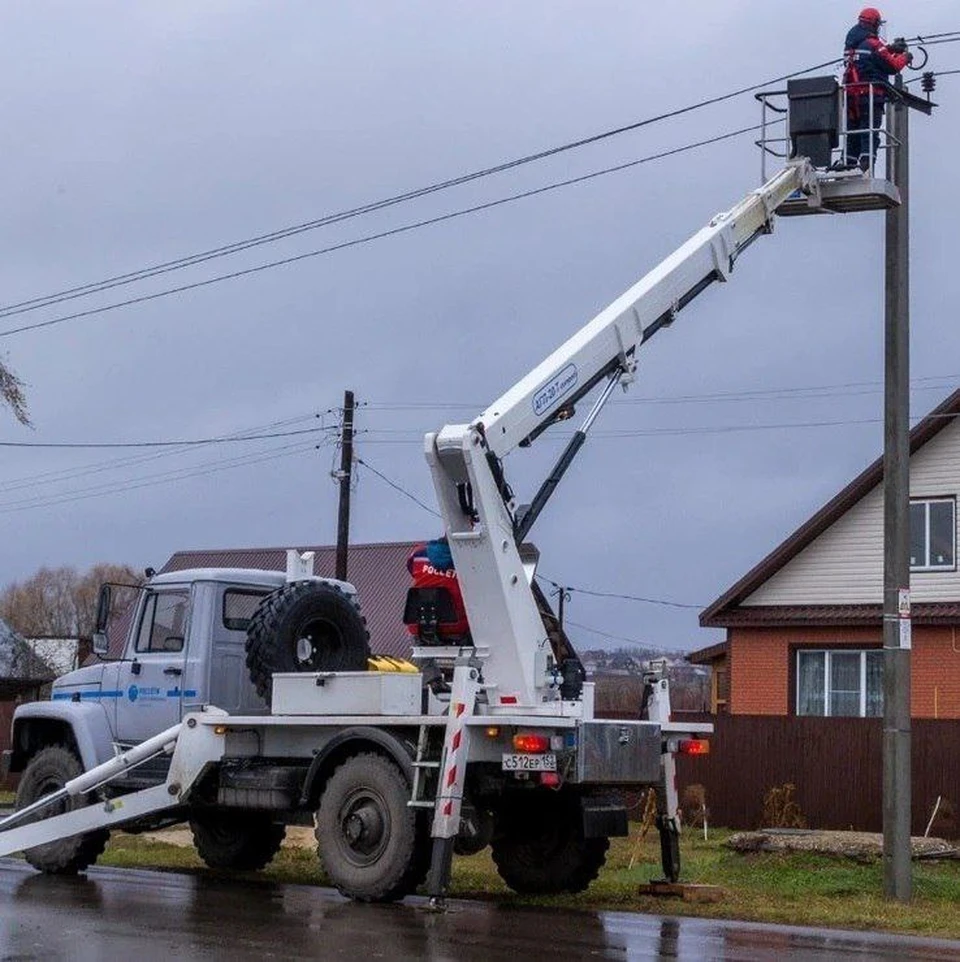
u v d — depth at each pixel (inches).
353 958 377.7
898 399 579.2
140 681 593.0
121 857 666.2
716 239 565.3
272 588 601.3
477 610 497.0
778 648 1136.8
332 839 499.8
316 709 521.3
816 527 1122.0
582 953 397.7
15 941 401.7
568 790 536.4
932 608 1074.1
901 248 585.3
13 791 1341.0
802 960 397.4
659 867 649.0
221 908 477.7
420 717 489.7
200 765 540.1
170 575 598.9
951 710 1059.3
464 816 482.0
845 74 595.8
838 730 885.8
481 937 422.6
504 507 497.7
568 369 517.0
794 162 591.2
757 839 657.0
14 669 1708.9
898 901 557.0
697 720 930.7
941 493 1088.2
